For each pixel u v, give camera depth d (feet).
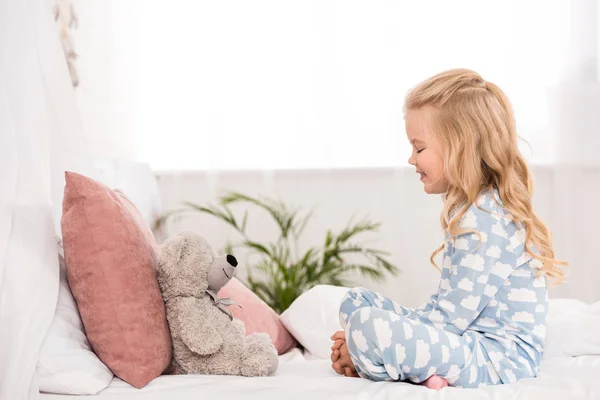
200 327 4.78
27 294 4.46
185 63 9.61
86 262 4.67
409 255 9.66
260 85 9.65
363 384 4.38
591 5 9.13
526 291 4.90
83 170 5.50
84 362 4.44
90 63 8.82
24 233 4.57
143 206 8.55
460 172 4.97
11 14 4.70
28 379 4.22
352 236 9.82
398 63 9.46
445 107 5.06
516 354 4.74
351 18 9.53
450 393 4.13
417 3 9.39
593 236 9.27
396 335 4.44
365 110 9.59
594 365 4.96
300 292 9.21
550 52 9.24
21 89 4.71
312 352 6.08
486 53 9.30
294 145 9.70
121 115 8.96
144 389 4.42
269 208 9.25
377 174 9.68
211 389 4.29
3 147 4.42
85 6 8.79
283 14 9.59
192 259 4.91
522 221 4.97
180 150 9.69
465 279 4.76
